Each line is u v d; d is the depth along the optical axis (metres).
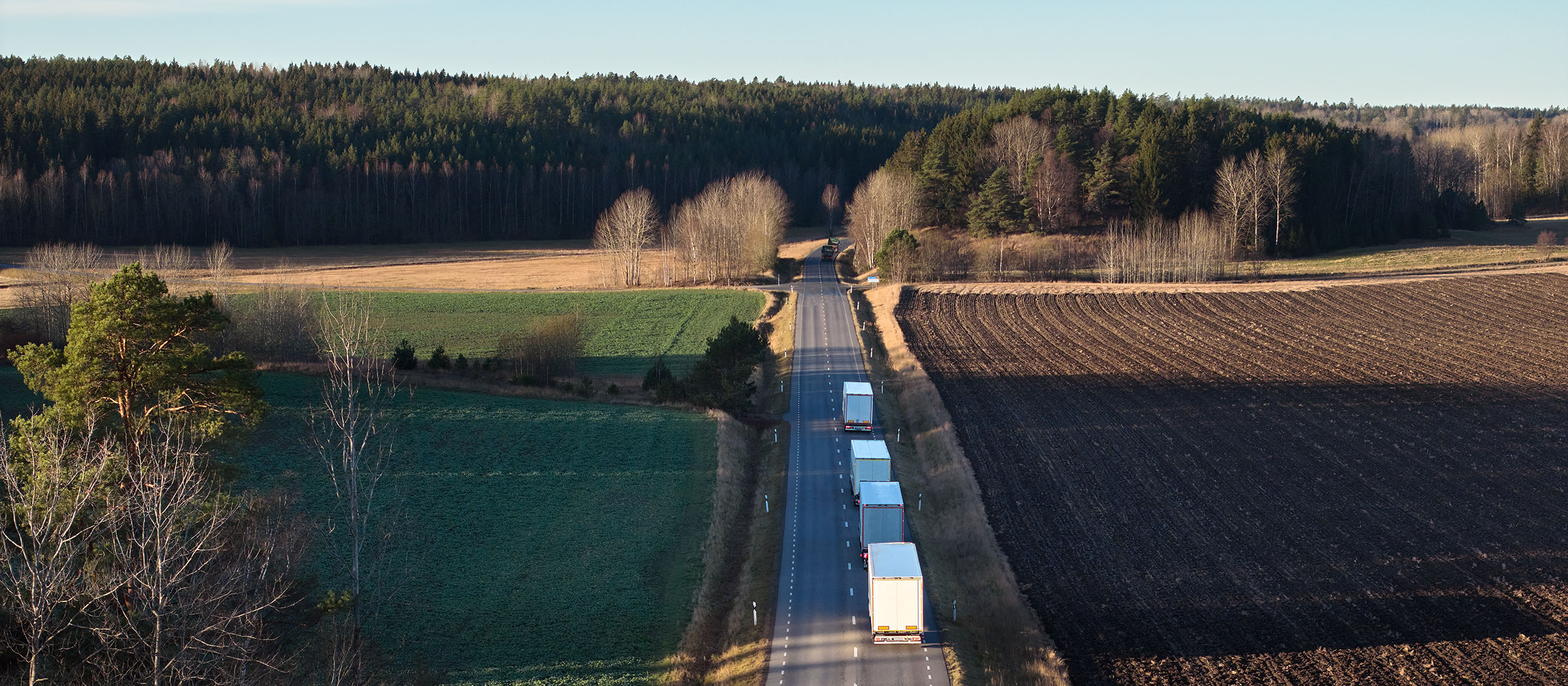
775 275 135.12
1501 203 182.75
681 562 41.62
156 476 27.75
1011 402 66.56
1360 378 70.38
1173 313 96.81
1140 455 54.34
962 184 147.00
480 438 54.94
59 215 162.62
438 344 88.12
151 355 32.75
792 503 49.19
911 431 63.19
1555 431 56.91
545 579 39.09
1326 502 46.62
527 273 143.38
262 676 28.42
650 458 53.91
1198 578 38.44
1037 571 39.25
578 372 77.75
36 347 33.81
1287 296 101.69
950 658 32.94
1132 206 138.75
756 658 33.34
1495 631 33.50
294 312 72.19
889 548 36.06
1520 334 82.31
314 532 40.56
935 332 91.56
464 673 32.12
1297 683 30.38
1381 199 148.12
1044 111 162.25
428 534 42.12
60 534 25.67
